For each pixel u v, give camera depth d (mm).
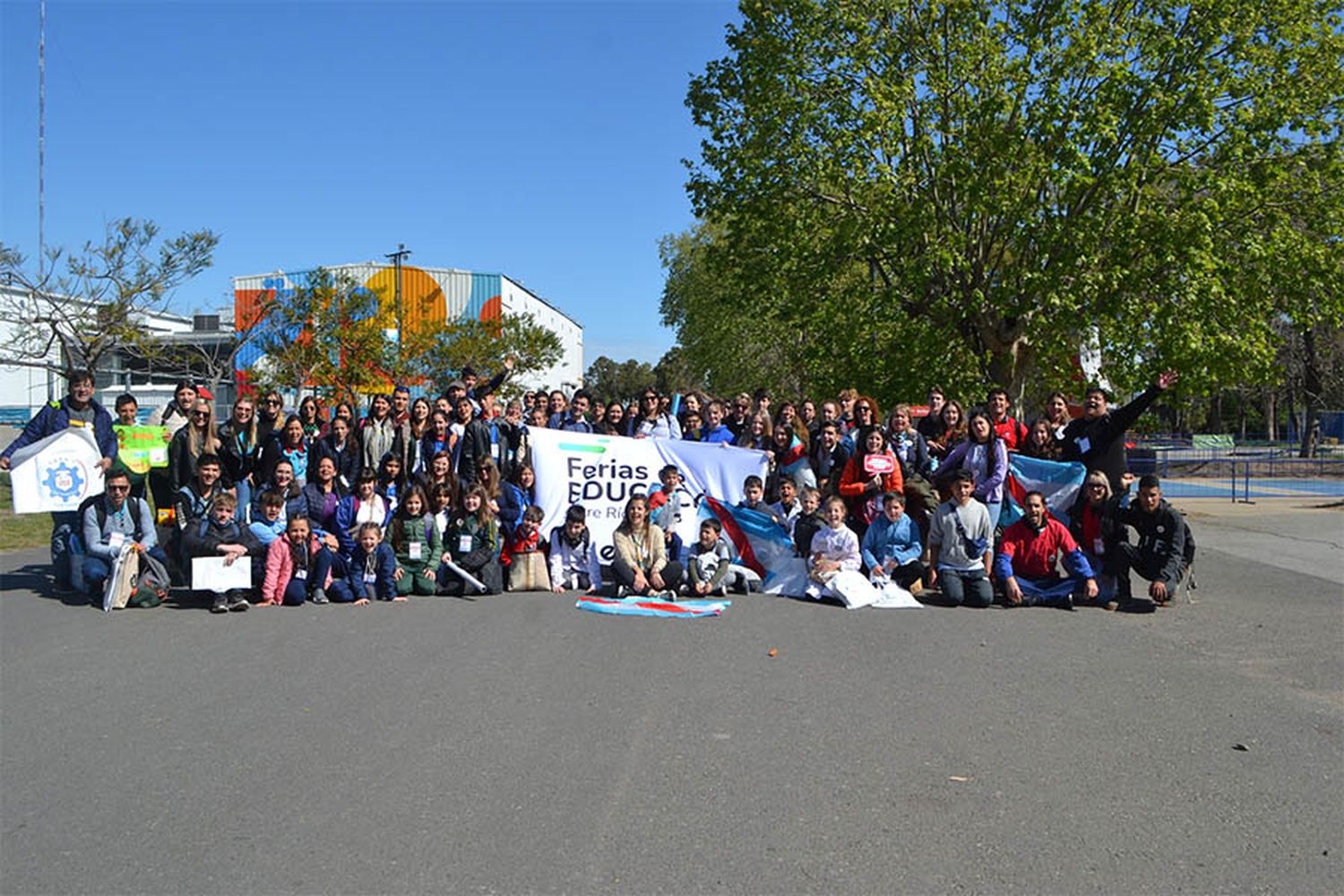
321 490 10125
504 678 6695
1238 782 4859
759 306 24000
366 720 5785
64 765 5102
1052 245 18703
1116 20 19516
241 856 4062
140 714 5934
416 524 10023
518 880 3846
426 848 4125
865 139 19469
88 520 9453
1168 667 7047
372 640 7906
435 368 36000
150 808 4551
